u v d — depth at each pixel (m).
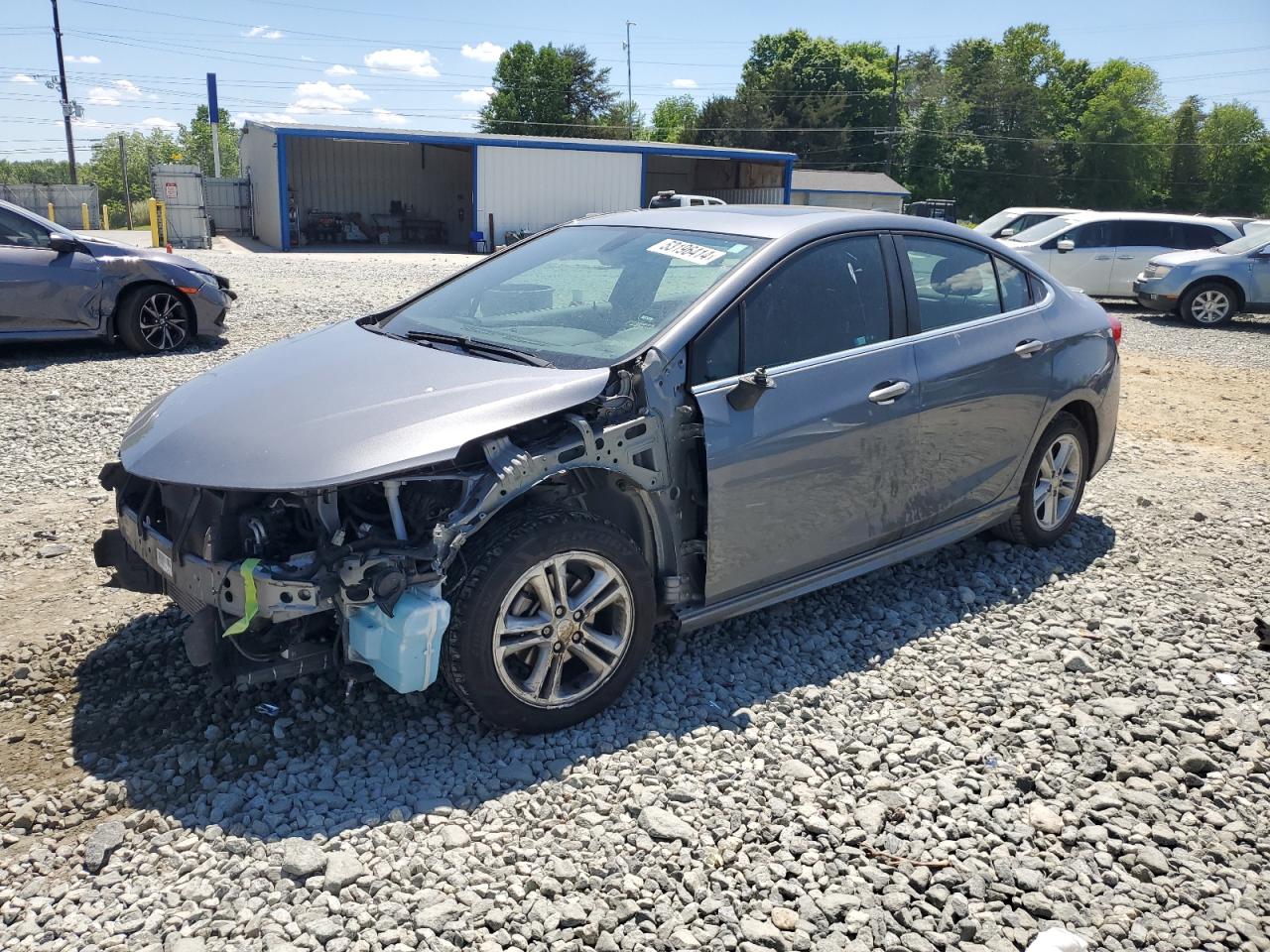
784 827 2.89
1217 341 14.14
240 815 2.86
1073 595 4.64
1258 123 90.94
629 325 3.64
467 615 3.02
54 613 4.09
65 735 3.25
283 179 30.88
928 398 4.15
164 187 28.86
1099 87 91.69
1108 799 3.08
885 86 84.19
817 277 3.93
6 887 2.57
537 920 2.50
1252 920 2.62
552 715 3.26
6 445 6.47
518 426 3.24
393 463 2.91
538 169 34.38
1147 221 17.59
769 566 3.77
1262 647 4.18
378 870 2.64
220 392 3.53
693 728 3.40
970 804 3.05
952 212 34.50
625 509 3.62
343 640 3.03
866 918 2.55
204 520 3.07
